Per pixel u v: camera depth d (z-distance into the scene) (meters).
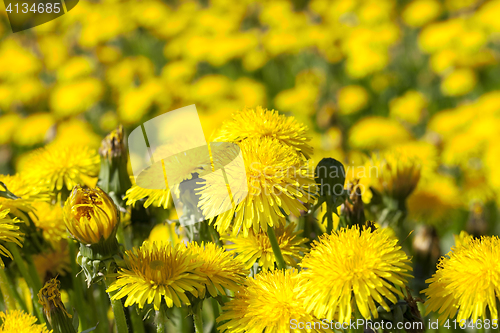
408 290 0.46
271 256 0.50
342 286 0.45
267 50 1.50
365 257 0.45
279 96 1.39
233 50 1.47
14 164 1.26
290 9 1.68
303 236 0.54
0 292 0.55
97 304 0.58
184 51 1.49
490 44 1.49
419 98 1.32
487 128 1.05
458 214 0.87
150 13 1.55
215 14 1.63
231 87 1.35
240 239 0.50
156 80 1.32
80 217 0.45
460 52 1.35
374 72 1.42
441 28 1.41
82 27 1.51
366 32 1.48
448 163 1.03
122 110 1.25
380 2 1.57
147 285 0.45
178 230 0.53
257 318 0.45
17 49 1.41
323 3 1.65
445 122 1.16
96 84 1.34
